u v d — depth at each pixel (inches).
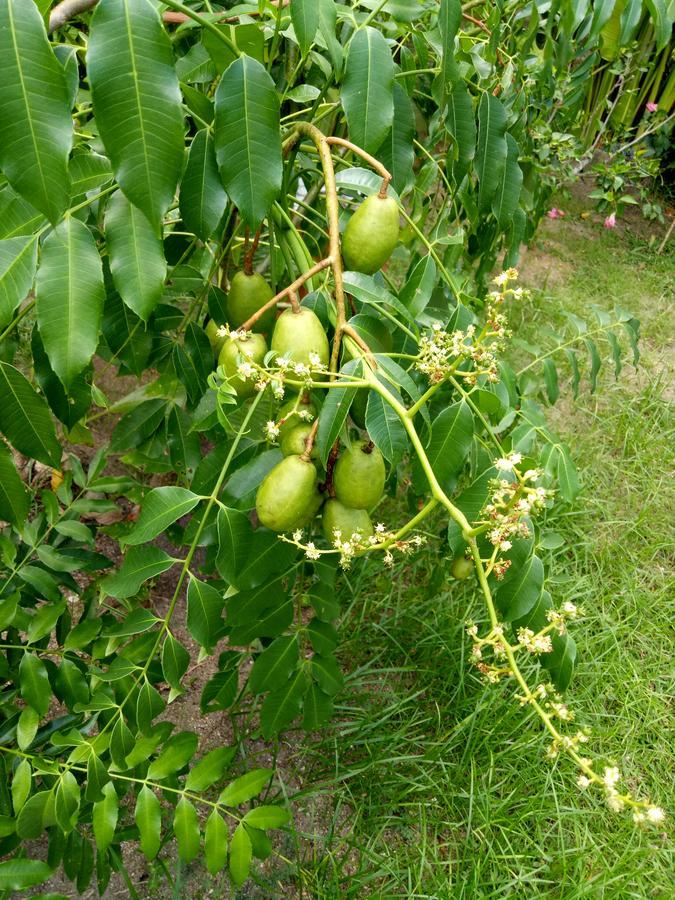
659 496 55.6
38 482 43.1
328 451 18.7
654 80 92.1
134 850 33.2
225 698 28.1
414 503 40.3
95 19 15.5
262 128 18.8
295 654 26.3
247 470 22.7
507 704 39.2
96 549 42.8
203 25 18.3
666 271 85.7
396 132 26.3
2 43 14.7
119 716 24.1
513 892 33.0
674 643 45.1
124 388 51.7
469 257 46.9
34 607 29.5
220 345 27.6
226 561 22.0
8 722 26.4
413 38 26.3
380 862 33.0
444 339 22.4
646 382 67.7
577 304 75.0
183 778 35.0
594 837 35.8
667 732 40.6
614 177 80.2
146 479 46.3
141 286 18.5
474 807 35.7
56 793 22.9
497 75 36.7
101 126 16.0
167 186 16.7
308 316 19.5
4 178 18.5
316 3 19.3
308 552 19.5
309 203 34.3
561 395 64.0
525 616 26.1
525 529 17.1
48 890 31.3
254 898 32.2
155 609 41.8
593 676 42.1
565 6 29.3
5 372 21.0
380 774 36.5
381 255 21.2
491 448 29.7
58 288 18.0
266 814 23.3
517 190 30.8
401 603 44.0
